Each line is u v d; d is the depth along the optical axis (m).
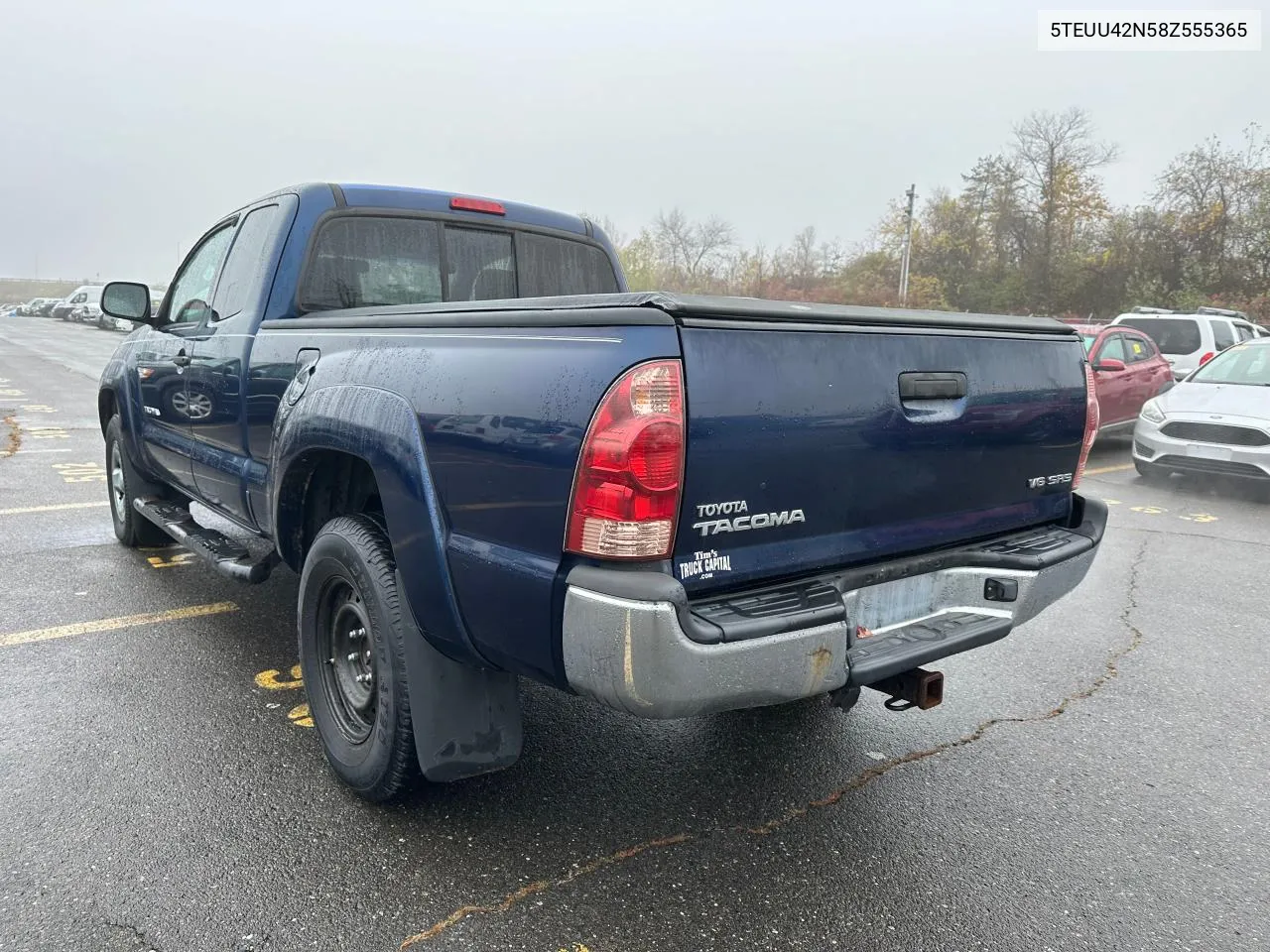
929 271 54.94
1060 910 2.60
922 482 2.79
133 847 2.72
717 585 2.29
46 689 3.82
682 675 2.10
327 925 2.41
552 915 2.49
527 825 2.93
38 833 2.78
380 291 4.02
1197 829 3.05
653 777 3.27
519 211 4.49
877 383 2.59
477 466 2.41
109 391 5.84
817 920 2.52
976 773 3.39
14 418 12.40
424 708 2.69
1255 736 3.77
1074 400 3.33
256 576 3.89
